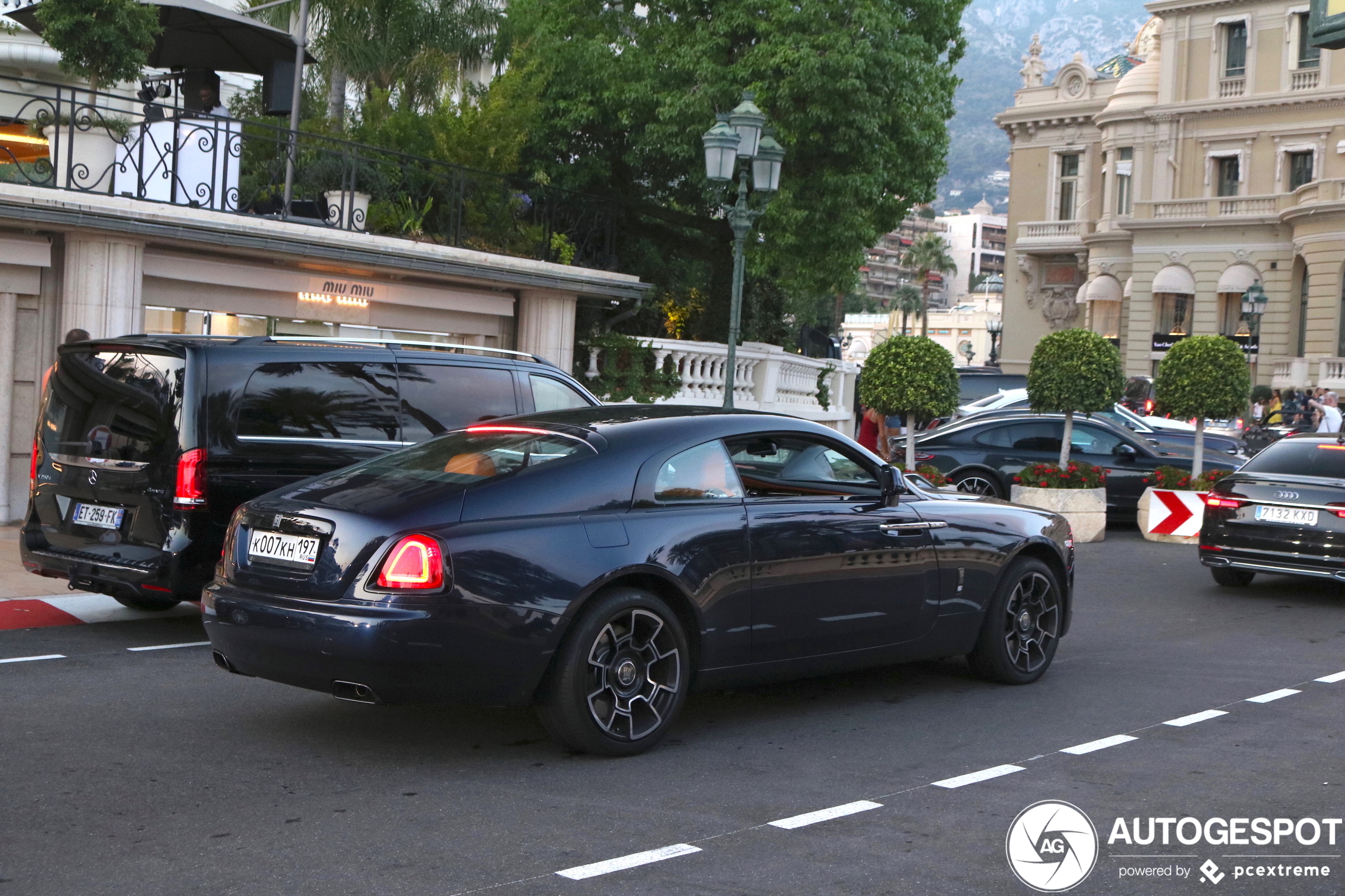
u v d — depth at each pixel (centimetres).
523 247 1590
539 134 1766
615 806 492
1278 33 4953
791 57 1611
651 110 1728
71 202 1140
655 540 566
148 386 755
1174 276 5131
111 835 445
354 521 529
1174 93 5212
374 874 412
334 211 1425
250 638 538
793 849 446
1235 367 1590
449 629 509
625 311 1731
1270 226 4900
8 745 554
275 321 1338
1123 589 1177
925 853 447
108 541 759
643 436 593
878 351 1514
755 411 650
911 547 666
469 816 475
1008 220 6016
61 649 756
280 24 1917
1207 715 673
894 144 1728
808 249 1762
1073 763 572
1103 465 1698
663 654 572
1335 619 1027
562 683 539
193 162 1317
